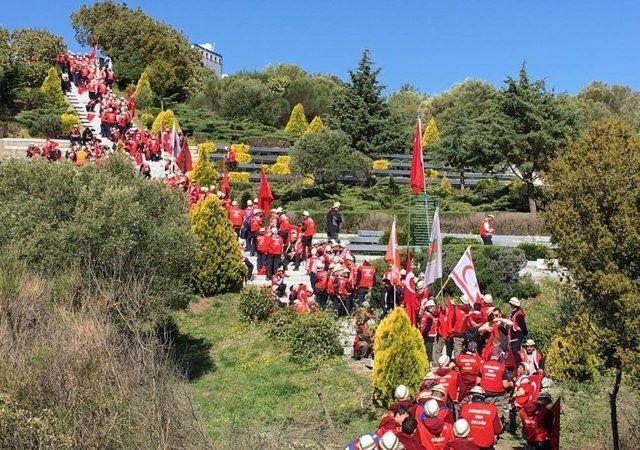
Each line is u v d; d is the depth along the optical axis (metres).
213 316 24.64
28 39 58.47
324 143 41.19
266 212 30.48
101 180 21.00
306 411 17.06
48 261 18.48
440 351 20.12
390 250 20.53
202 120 54.66
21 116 47.00
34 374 12.28
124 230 19.28
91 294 16.69
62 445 11.12
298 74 72.88
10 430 11.28
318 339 20.80
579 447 15.92
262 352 21.45
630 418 16.66
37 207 19.56
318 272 23.58
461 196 41.62
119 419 11.67
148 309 17.66
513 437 16.55
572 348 15.23
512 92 40.00
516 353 18.08
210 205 26.30
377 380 17.50
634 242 13.18
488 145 40.16
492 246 27.88
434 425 11.16
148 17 68.31
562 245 14.09
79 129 43.31
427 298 20.69
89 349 12.71
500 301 26.58
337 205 28.34
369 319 21.06
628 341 13.45
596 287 13.45
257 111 59.00
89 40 67.88
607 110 67.81
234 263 26.36
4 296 14.94
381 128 50.72
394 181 42.94
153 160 41.72
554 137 38.72
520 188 40.06
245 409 17.47
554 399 18.36
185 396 13.05
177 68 64.81
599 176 13.65
